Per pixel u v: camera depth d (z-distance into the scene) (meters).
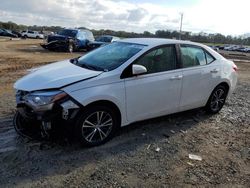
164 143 4.89
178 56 5.42
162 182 3.75
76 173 3.82
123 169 3.99
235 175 4.05
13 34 56.28
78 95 4.18
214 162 4.38
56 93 4.11
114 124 4.70
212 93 6.20
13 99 6.77
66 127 4.20
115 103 4.54
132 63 4.76
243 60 28.47
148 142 4.88
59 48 21.56
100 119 4.53
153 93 5.00
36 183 3.57
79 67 4.86
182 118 6.14
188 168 4.14
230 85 6.52
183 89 5.48
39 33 58.66
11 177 3.66
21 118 4.68
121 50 5.19
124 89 4.61
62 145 4.51
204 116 6.38
